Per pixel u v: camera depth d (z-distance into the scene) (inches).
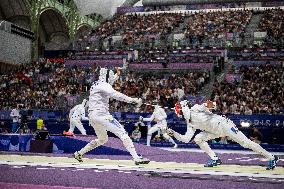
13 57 1465.3
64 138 469.7
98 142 334.3
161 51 1347.2
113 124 317.7
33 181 217.2
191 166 316.5
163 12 1964.8
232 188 202.4
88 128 888.9
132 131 856.9
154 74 1195.9
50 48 1868.8
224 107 911.7
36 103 1069.8
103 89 319.3
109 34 1657.2
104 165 306.7
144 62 1230.3
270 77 1050.7
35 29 1624.0
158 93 1013.8
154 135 816.9
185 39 1444.4
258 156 483.8
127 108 964.0
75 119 660.1
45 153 444.5
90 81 1154.7
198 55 1283.2
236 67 1165.1
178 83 1079.6
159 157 410.6
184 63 1192.2
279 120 805.9
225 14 1726.1
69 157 382.9
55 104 1063.0
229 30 1525.6
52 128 935.7
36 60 1510.8
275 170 294.5
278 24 1535.4
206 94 1029.2
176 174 257.6
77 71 1224.2
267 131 810.8
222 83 1032.8
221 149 740.0
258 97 950.4
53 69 1290.6
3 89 1176.2
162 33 1579.7
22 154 420.8
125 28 1712.6
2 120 992.9
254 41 1419.8
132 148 313.3
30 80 1208.8
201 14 1764.3
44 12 1866.4
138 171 270.4
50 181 217.8
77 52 1386.6
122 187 200.8
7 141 494.3
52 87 1147.3
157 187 201.9
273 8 1768.0
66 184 209.0
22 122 865.5
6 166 290.4
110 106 975.6
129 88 1059.9
